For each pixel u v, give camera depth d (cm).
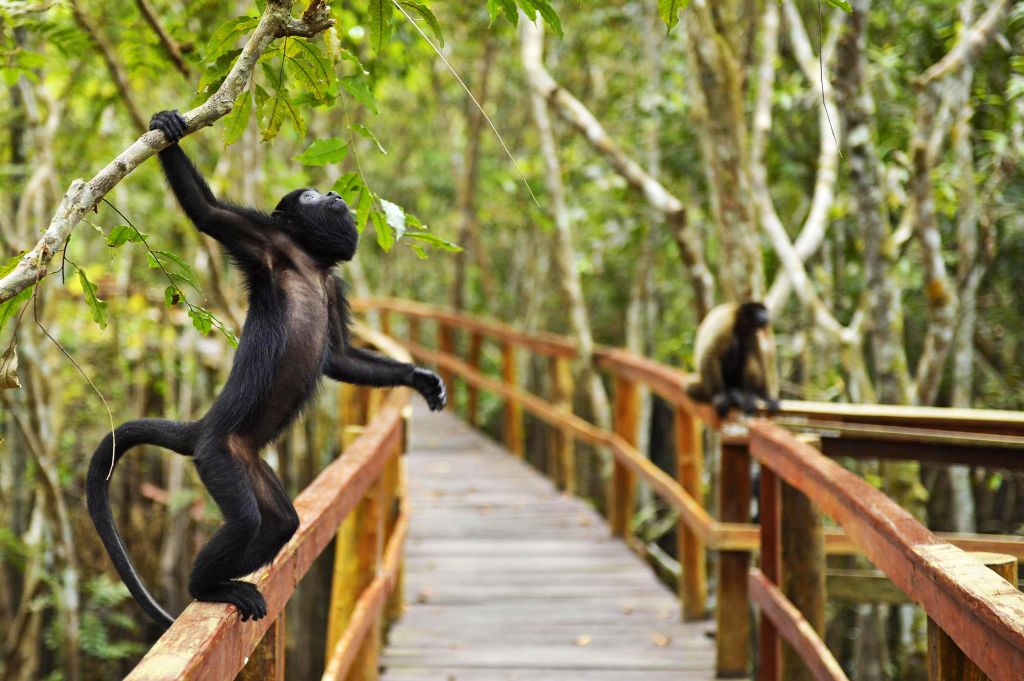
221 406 262
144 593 257
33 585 871
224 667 214
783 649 394
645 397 1523
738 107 673
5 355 232
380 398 733
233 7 742
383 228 339
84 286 246
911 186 651
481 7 1135
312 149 317
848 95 641
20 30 655
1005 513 1193
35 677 916
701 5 663
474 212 1862
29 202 745
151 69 535
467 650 548
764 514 429
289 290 284
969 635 201
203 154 993
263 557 268
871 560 282
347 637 375
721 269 690
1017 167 792
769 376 711
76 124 969
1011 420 423
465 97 1705
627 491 789
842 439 429
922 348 1078
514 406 1158
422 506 901
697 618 601
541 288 1722
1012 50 736
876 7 871
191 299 1048
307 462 1052
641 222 1165
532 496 943
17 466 1020
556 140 1460
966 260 727
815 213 764
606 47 1348
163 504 1145
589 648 553
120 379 1133
